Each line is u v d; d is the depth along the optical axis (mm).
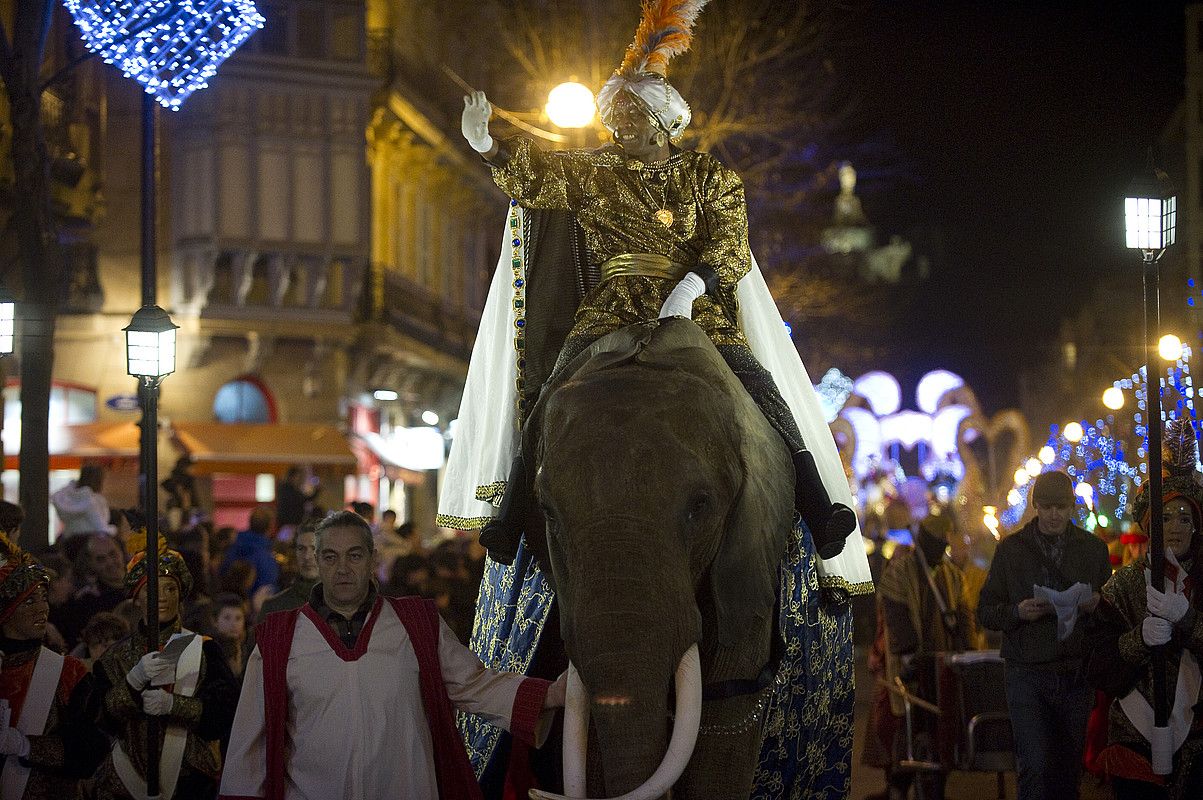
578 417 5594
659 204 6527
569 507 5422
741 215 6621
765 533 5852
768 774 6223
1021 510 18562
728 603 5707
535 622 6215
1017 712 9047
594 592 5207
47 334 12938
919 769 10953
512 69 38094
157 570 7051
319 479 29938
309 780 6059
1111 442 18594
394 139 33844
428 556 15961
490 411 6867
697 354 5984
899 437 33781
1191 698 7758
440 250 38438
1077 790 9062
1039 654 8992
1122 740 7992
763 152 29484
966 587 12727
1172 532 8086
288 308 30312
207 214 29547
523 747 7250
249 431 29656
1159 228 7633
